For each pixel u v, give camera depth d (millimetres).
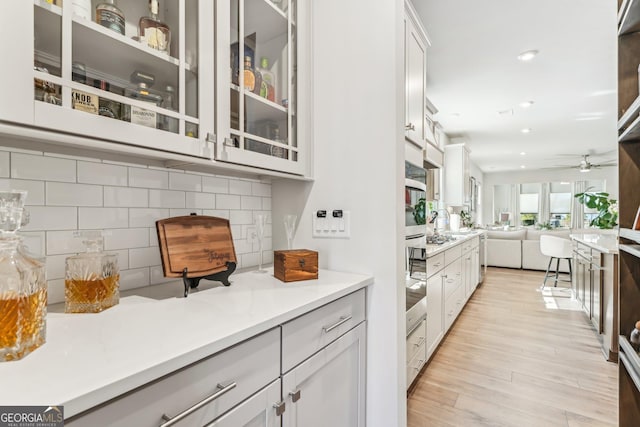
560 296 4207
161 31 918
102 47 807
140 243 1118
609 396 1896
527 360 2373
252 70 1237
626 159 1169
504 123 5180
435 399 1876
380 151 1339
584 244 3150
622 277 1172
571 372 2189
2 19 588
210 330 710
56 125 666
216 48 1012
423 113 2023
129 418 529
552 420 1682
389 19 1324
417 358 1936
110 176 1032
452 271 2953
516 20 2455
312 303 954
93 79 787
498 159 8492
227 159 1049
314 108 1510
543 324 3152
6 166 813
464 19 2443
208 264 1087
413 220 1823
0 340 551
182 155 938
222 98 1026
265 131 1282
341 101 1436
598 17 2400
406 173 1723
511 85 3695
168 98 922
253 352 765
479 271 4816
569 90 3824
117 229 1051
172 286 1143
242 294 1033
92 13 789
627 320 1167
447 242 3037
